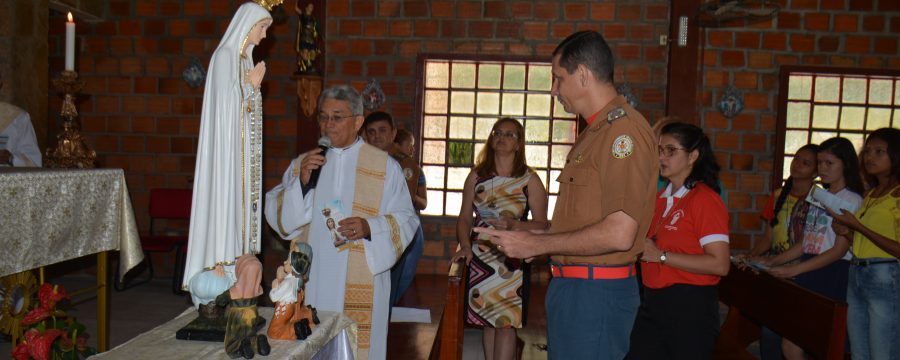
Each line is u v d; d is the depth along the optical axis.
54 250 2.79
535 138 6.56
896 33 6.15
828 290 3.45
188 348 1.49
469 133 6.58
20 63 5.39
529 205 3.45
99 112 6.57
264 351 1.47
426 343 3.71
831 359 2.40
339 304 2.68
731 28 6.21
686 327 2.35
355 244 2.70
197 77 6.48
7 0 5.28
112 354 1.44
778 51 6.21
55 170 2.84
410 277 4.16
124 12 6.49
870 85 6.30
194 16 6.47
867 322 3.17
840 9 6.17
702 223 2.35
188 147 6.56
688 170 2.46
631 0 6.29
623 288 1.96
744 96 6.25
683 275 2.37
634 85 6.34
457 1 6.38
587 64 1.94
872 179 3.42
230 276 1.56
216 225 1.54
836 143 3.33
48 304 2.60
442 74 6.55
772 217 4.06
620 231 1.76
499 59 6.39
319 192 2.74
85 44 6.54
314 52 6.12
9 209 2.50
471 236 3.47
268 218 2.74
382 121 4.17
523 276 3.39
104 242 3.15
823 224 3.44
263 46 6.45
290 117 6.49
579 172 1.94
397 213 2.76
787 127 6.35
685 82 6.15
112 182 3.18
